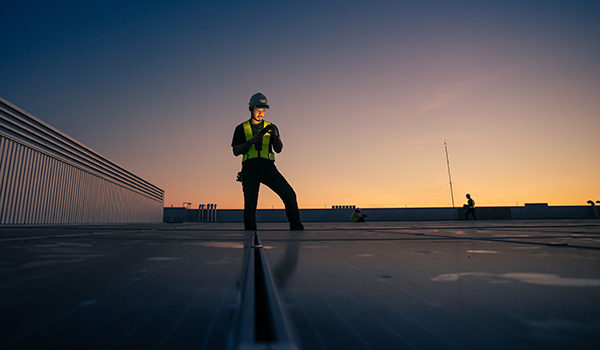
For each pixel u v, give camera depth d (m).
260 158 4.76
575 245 1.80
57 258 1.21
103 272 0.91
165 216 31.23
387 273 0.92
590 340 0.41
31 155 8.88
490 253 1.42
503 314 0.53
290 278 0.84
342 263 1.12
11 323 0.48
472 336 0.43
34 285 0.74
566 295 0.65
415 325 0.48
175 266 1.02
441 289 0.71
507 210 22.09
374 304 0.59
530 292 0.68
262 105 4.90
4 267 1.00
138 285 0.74
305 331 0.45
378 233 3.44
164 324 0.48
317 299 0.63
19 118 8.36
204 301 0.61
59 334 0.43
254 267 0.96
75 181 11.41
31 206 8.91
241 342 0.32
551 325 0.47
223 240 2.21
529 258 1.24
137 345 0.39
